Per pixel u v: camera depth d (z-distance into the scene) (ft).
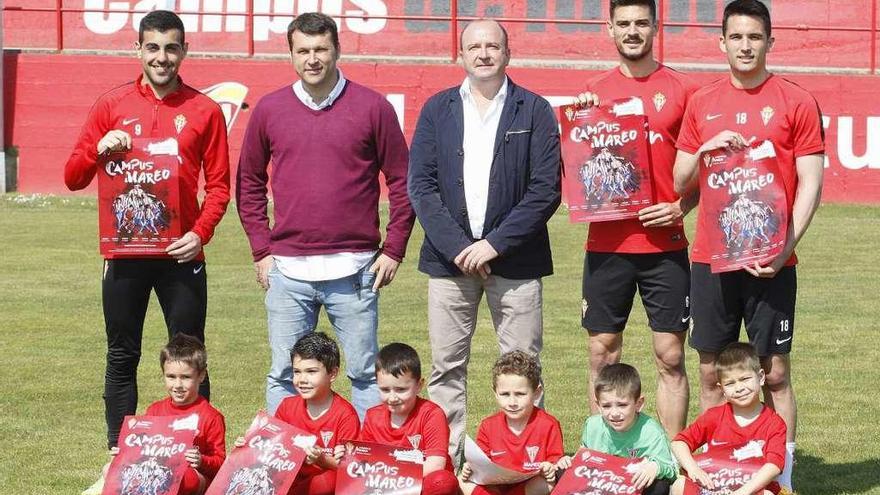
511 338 24.67
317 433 22.72
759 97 23.17
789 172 23.13
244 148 25.03
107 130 24.90
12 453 26.73
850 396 32.07
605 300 24.89
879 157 83.46
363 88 24.64
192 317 24.98
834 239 63.41
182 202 24.71
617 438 22.40
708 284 23.66
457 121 24.27
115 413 25.13
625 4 24.17
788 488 22.99
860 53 91.71
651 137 24.45
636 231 24.44
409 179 24.66
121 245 24.39
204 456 22.53
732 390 21.94
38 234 63.87
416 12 91.09
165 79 24.30
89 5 91.35
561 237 63.77
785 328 23.34
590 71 85.61
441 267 24.71
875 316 43.47
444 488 21.66
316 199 24.13
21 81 84.58
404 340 39.32
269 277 24.80
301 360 22.48
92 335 40.42
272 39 90.68
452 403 25.30
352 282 24.52
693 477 21.76
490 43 23.76
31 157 84.58
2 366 35.76
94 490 23.50
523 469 22.54
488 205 24.16
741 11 22.93
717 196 22.99
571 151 24.44
